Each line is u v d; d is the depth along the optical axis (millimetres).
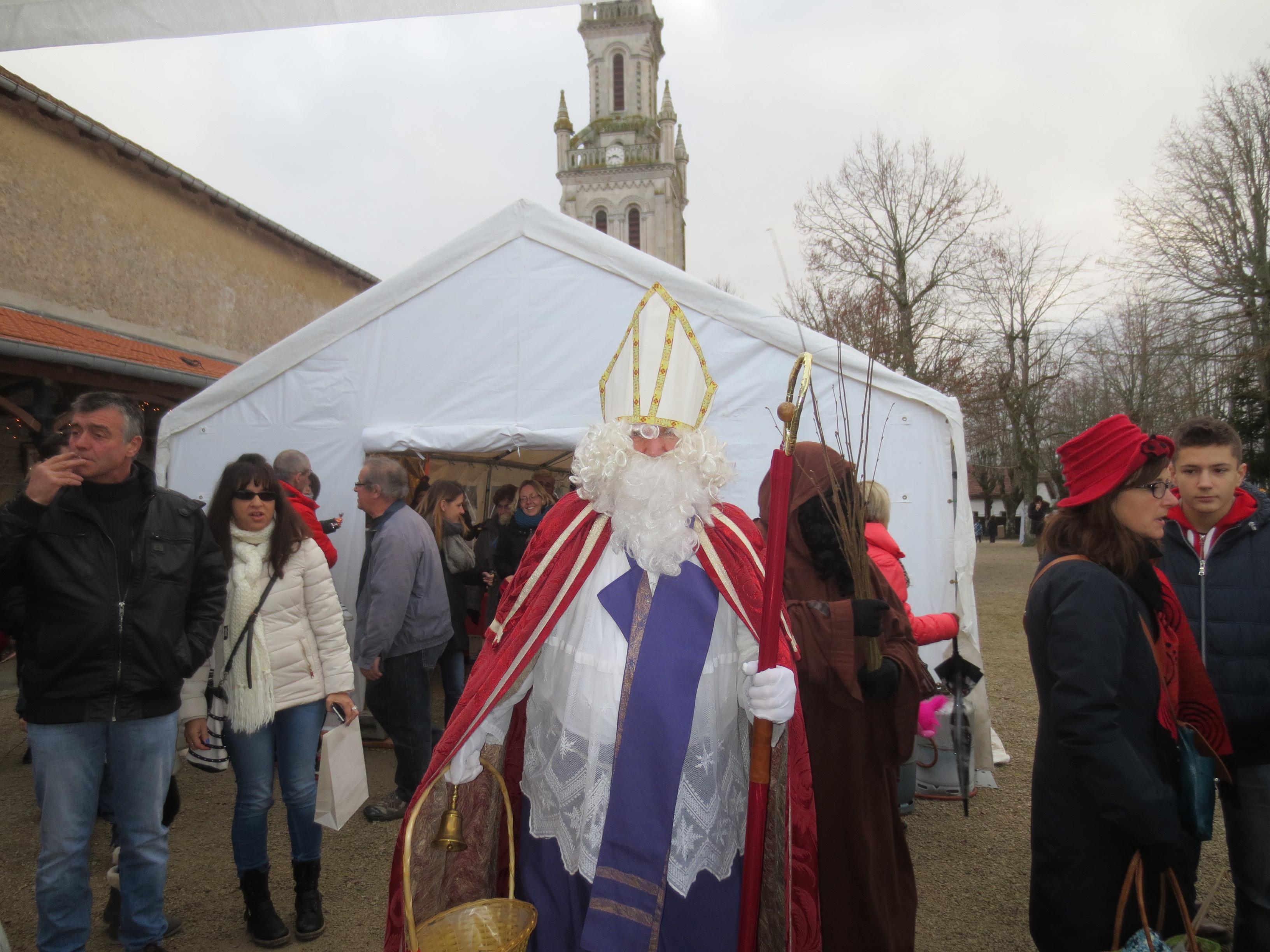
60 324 8906
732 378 4930
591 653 1828
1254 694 2277
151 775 2480
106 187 10109
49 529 2328
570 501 1959
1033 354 26609
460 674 4934
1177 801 1893
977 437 32125
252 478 2859
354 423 5305
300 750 2910
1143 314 21922
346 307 5309
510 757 2094
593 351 5164
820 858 2170
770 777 1942
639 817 1675
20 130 8883
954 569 4535
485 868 2082
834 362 4785
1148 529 1921
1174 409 19969
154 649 2418
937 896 3211
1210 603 2402
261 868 2881
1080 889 1903
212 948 2881
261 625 2809
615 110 48250
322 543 4188
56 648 2318
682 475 1870
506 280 5254
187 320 11633
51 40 1745
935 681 4238
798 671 2141
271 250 13859
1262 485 16688
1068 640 1826
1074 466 2041
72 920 2361
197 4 1678
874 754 2230
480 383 5250
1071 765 1932
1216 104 18078
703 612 1822
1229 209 17875
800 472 2383
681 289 4984
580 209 46156
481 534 6328
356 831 3961
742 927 1748
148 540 2436
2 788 4527
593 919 1647
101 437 2355
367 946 2904
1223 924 2893
